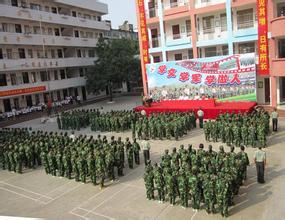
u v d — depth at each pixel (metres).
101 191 14.61
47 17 43.75
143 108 29.25
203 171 11.97
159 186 12.65
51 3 46.53
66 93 51.00
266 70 26.55
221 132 19.61
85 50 53.34
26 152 18.94
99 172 14.81
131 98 48.84
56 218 12.37
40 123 34.78
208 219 11.12
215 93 29.33
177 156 14.29
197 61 29.88
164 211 12.05
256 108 24.88
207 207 11.44
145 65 34.28
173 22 34.34
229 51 29.73
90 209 12.88
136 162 17.81
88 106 44.38
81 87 53.91
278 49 27.81
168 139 21.77
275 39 25.62
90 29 54.41
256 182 13.69
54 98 48.47
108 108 40.28
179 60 33.28
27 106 43.38
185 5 32.06
